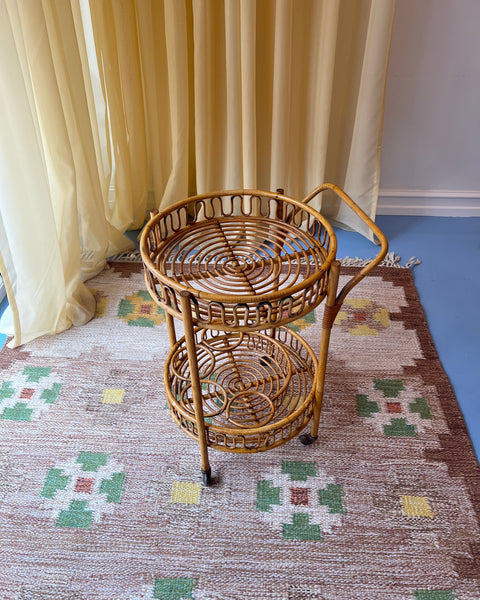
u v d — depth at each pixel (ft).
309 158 7.60
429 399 5.60
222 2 6.55
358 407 5.52
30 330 6.23
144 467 5.01
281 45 6.41
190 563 4.31
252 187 7.40
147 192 8.19
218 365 5.86
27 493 4.80
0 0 4.74
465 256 7.62
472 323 6.55
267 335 5.60
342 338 6.33
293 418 4.70
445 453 5.08
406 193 8.30
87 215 6.76
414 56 7.22
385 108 7.62
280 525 4.55
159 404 5.58
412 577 4.20
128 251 7.80
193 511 4.66
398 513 4.62
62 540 4.46
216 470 4.98
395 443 5.18
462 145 7.88
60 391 5.72
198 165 7.25
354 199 7.68
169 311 4.21
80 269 6.64
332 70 6.72
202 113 6.88
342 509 4.66
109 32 6.65
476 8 6.86
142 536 4.49
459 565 4.27
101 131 7.63
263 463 5.03
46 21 5.61
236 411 5.32
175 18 6.32
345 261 7.48
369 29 6.54
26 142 5.32
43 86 5.57
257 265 4.76
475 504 4.68
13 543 4.45
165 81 7.29
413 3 6.85
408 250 7.73
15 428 5.35
